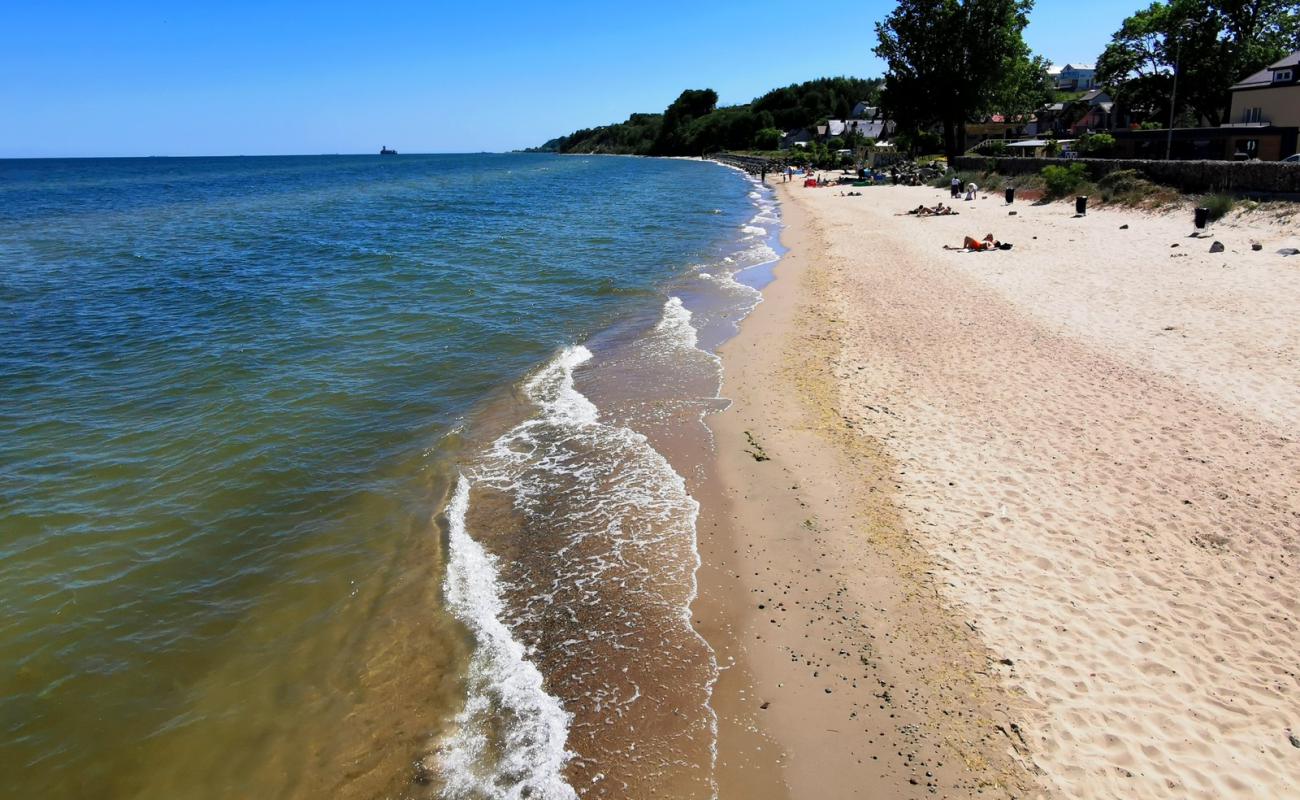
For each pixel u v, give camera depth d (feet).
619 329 56.85
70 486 32.94
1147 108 185.78
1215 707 18.84
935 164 204.03
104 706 21.08
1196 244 69.46
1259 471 29.09
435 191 227.20
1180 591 22.98
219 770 19.01
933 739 18.67
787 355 48.11
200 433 38.24
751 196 186.91
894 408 37.86
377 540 28.81
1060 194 112.47
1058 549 25.35
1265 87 139.74
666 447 36.01
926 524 27.45
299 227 125.59
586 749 19.30
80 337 55.42
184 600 25.49
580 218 135.85
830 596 24.36
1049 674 20.20
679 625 23.70
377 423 39.55
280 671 22.27
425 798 18.01
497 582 26.18
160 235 117.50
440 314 61.36
